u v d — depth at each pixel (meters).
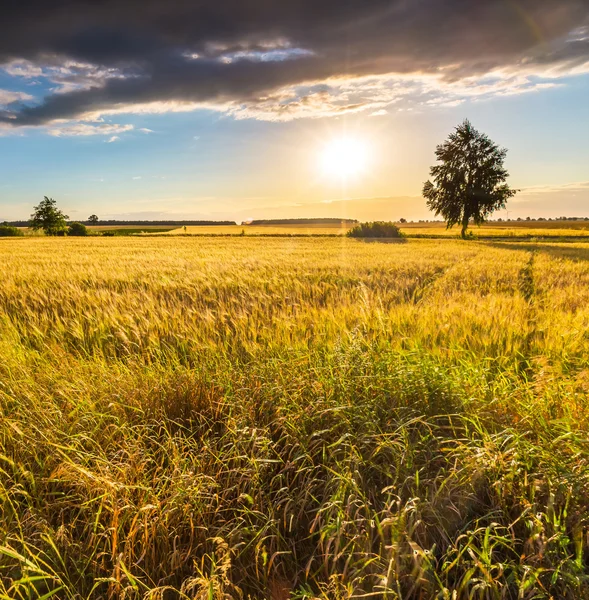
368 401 3.25
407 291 10.21
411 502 2.26
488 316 6.30
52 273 14.24
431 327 5.66
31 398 3.39
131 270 15.08
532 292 10.48
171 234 94.12
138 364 4.43
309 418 3.07
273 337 5.55
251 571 2.22
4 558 2.12
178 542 2.28
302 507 2.38
